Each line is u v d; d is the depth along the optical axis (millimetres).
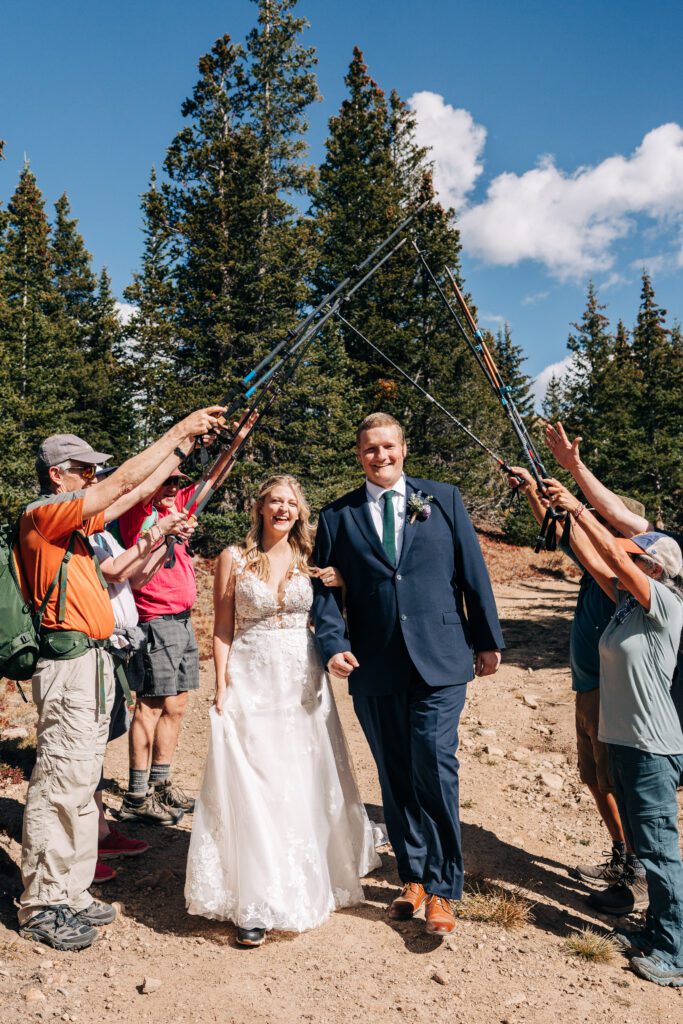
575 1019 3090
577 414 42906
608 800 4555
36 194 41281
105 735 3584
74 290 46438
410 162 37812
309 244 27578
